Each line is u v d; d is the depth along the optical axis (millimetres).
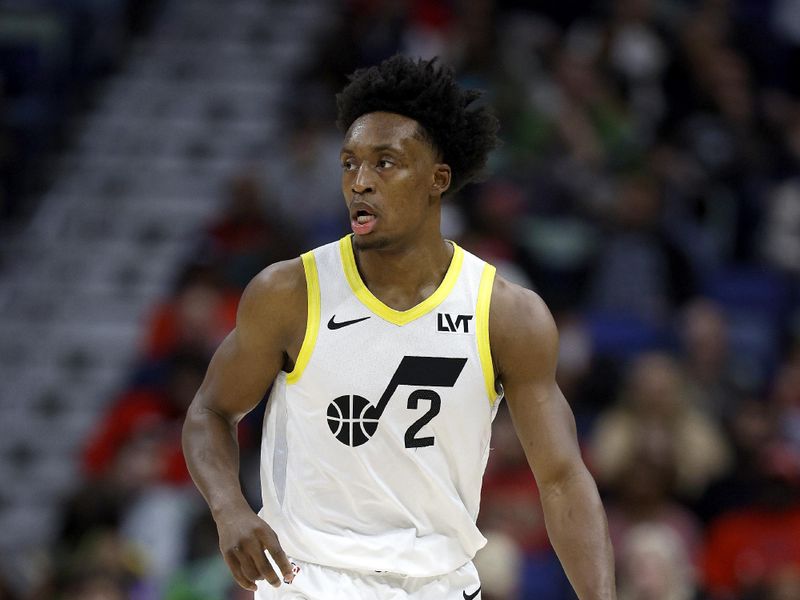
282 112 25984
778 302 22156
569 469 8312
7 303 23375
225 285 21375
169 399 20109
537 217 22344
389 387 8133
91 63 26984
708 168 24406
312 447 8242
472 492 8445
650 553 15953
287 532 8352
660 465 16984
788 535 17281
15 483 20969
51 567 16859
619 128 24328
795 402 19547
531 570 16562
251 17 28250
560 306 20656
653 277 21297
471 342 8219
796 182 24156
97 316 23125
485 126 8414
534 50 24953
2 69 25781
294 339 8250
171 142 25766
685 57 26016
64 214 24672
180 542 17844
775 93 26641
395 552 8227
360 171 8047
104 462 20078
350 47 25203
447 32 25375
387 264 8227
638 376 17875
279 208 23047
